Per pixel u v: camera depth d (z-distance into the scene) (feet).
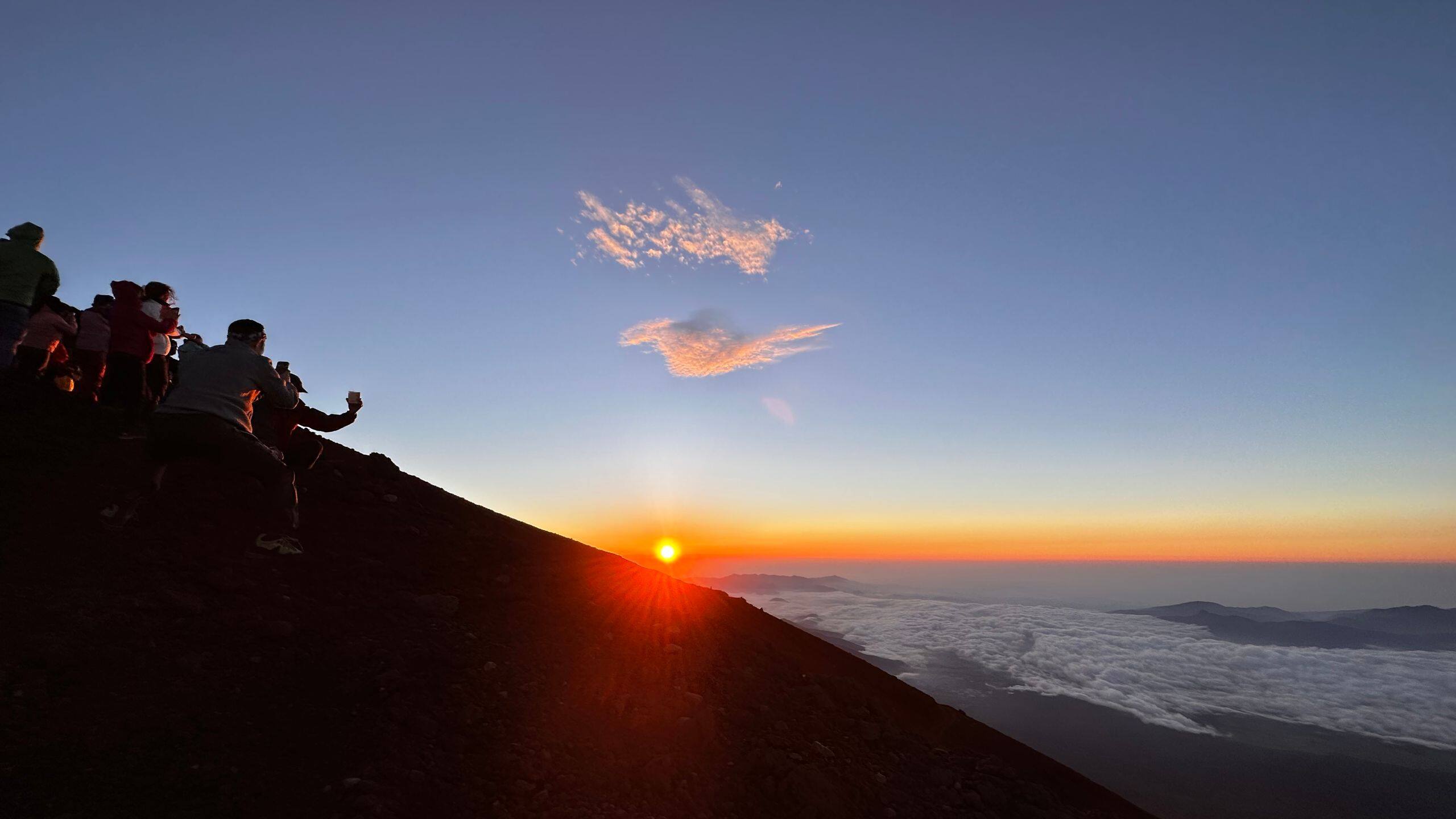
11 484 14.89
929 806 13.82
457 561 19.45
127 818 7.76
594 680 14.67
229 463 14.98
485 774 10.58
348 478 23.27
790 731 15.03
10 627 10.42
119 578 12.87
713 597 24.13
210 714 10.08
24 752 8.21
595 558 24.52
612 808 10.74
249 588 14.02
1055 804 15.20
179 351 22.84
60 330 22.88
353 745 10.31
